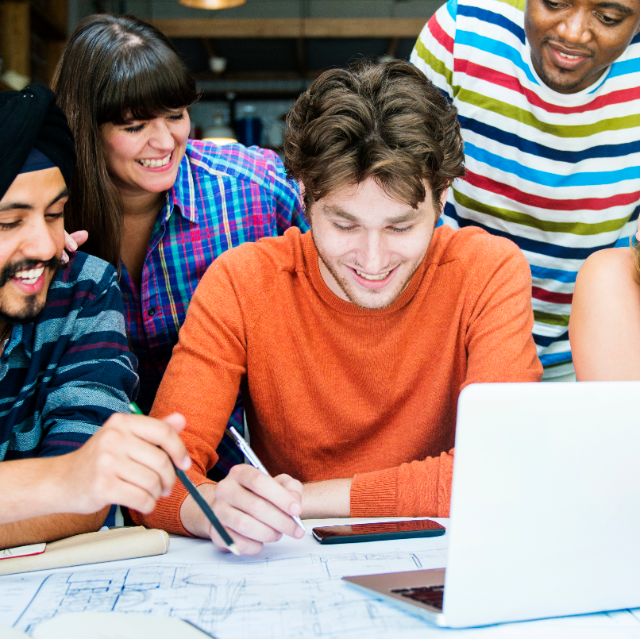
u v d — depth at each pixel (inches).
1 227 35.6
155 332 60.8
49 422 42.0
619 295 48.3
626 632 26.2
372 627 26.0
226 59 167.5
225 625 26.2
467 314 47.9
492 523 25.4
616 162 60.4
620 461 26.3
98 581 30.6
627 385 26.1
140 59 51.1
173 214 59.6
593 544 26.7
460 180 64.4
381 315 47.1
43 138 36.3
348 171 37.1
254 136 166.4
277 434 49.8
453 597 25.5
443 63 63.7
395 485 40.3
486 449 24.9
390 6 165.8
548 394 25.1
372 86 39.6
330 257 42.0
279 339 48.3
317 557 33.2
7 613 27.4
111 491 30.8
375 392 48.4
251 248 50.1
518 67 59.2
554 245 64.5
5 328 41.3
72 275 44.6
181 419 33.9
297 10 167.9
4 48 134.0
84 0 164.6
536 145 60.8
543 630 26.2
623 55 57.1
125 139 53.2
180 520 38.1
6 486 32.4
